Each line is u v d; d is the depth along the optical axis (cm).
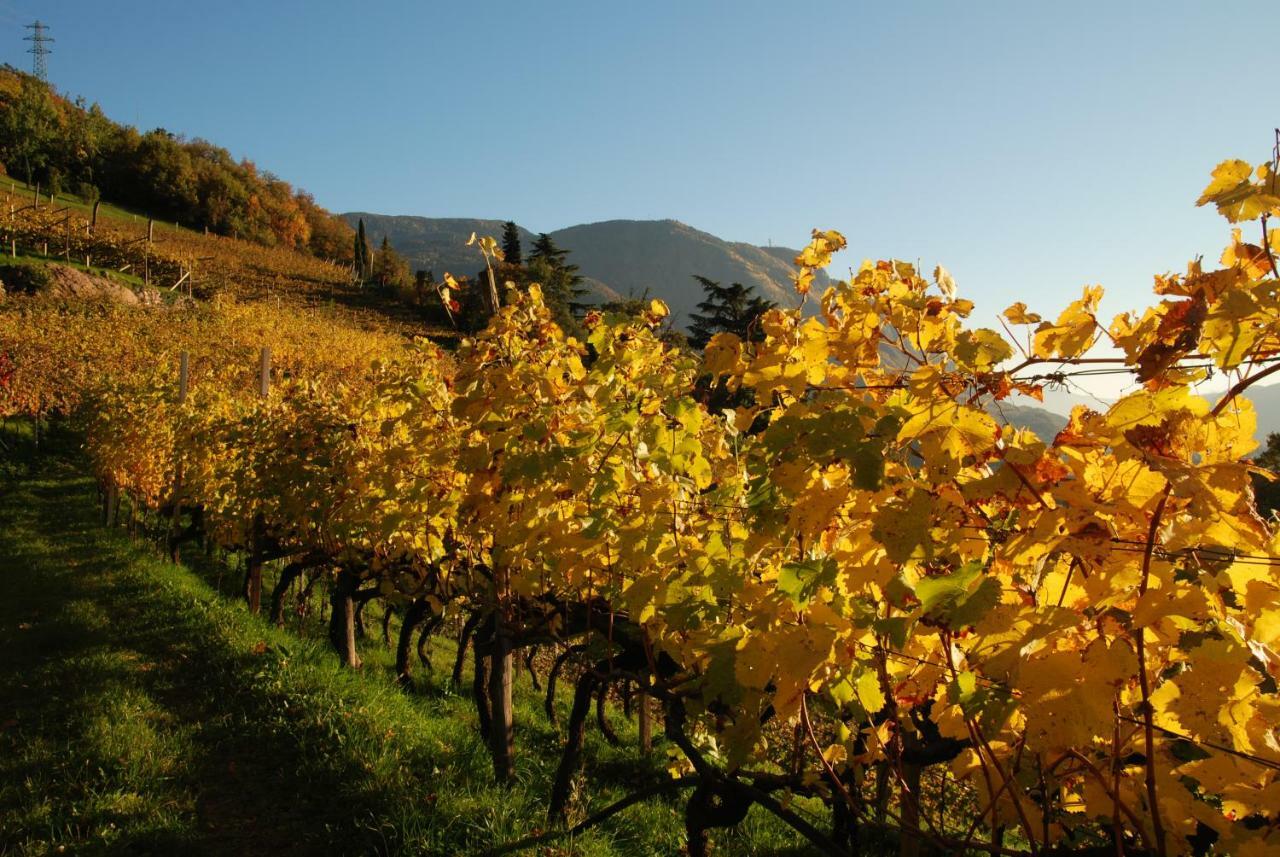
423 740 443
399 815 351
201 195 6888
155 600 673
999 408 152
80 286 2703
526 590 326
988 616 133
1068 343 147
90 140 6425
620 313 298
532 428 301
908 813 185
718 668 204
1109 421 133
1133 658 125
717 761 410
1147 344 138
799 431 160
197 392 1000
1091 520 133
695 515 278
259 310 3055
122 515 1106
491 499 342
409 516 418
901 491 168
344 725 441
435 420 424
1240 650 119
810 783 241
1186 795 135
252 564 709
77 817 350
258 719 458
